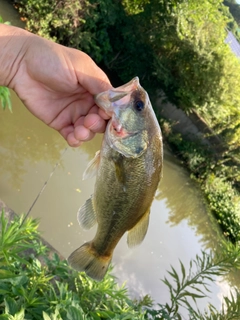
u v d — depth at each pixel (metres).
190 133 15.36
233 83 15.84
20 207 5.66
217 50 15.61
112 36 13.91
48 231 5.59
